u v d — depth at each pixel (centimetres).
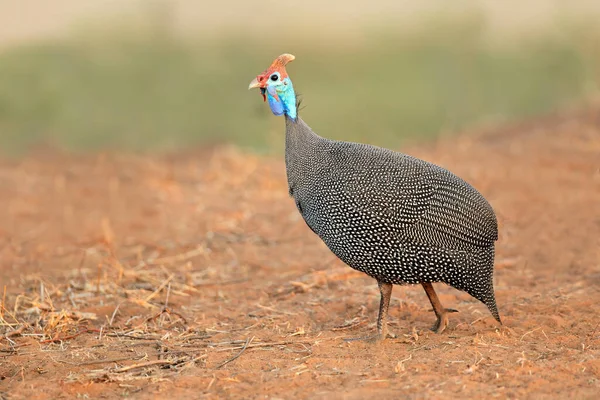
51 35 4244
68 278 1672
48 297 1491
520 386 1057
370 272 1246
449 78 3916
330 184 1238
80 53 4153
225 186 2402
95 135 3491
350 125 3500
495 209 2006
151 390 1101
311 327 1362
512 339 1238
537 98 3738
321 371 1143
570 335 1248
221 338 1312
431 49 4206
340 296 1513
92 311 1447
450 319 1366
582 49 4056
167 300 1508
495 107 3706
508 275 1587
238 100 3791
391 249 1215
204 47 4325
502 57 4119
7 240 1977
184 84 3959
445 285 1550
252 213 2120
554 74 3944
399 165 1223
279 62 1288
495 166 2402
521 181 2223
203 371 1155
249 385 1103
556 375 1085
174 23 4528
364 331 1328
